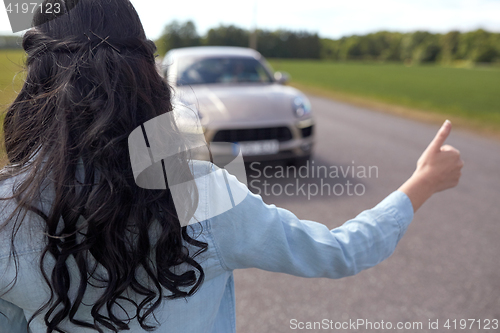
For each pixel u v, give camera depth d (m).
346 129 6.90
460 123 7.67
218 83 4.44
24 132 0.44
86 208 0.41
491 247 2.59
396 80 26.41
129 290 0.47
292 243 0.53
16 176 0.44
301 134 3.84
